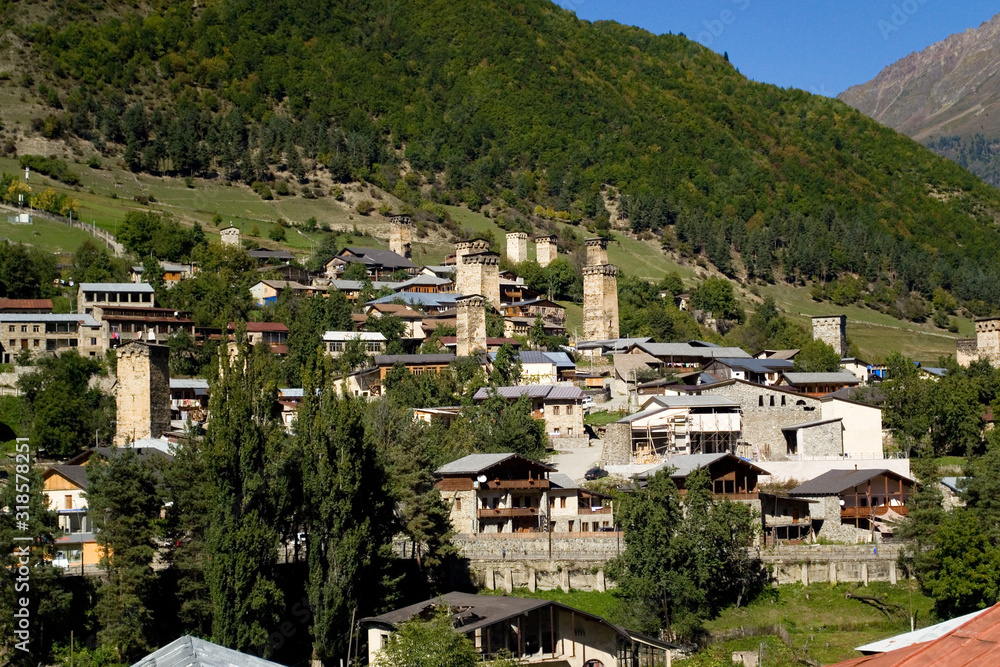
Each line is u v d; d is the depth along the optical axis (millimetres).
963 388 143750
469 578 97812
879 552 102875
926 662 32719
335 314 187000
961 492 112438
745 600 98938
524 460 107000
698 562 94812
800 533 110750
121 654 83125
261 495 85125
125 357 129750
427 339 185000
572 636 80000
